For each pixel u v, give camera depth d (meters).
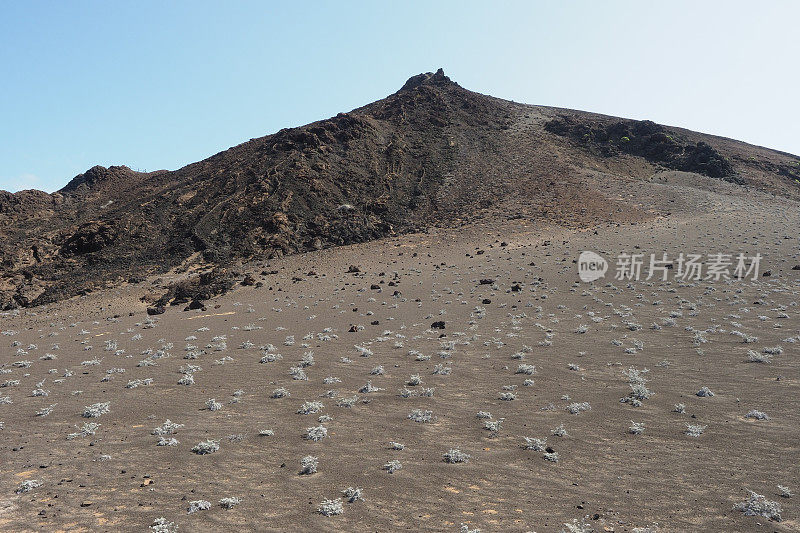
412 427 12.40
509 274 40.72
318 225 64.19
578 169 81.25
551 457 10.18
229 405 14.77
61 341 28.64
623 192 70.88
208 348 23.73
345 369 18.50
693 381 14.97
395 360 19.62
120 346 25.62
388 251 56.31
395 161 84.25
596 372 16.55
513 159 87.06
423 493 8.91
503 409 13.53
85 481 9.78
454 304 32.12
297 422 12.98
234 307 37.84
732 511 7.95
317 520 8.02
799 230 46.38
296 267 52.16
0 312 44.84
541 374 16.66
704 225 52.12
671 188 72.44
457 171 82.31
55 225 73.69
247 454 10.96
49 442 12.08
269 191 70.12
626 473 9.46
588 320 25.05
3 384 18.30
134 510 8.53
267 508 8.48
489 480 9.36
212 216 66.12
